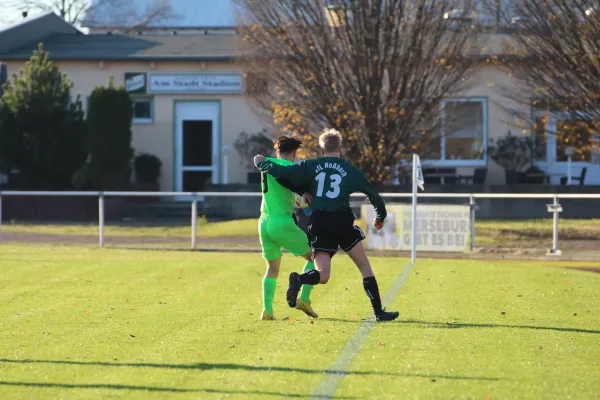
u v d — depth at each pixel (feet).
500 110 350.84
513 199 236.63
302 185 102.17
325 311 113.29
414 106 257.14
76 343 90.07
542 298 125.90
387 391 68.39
